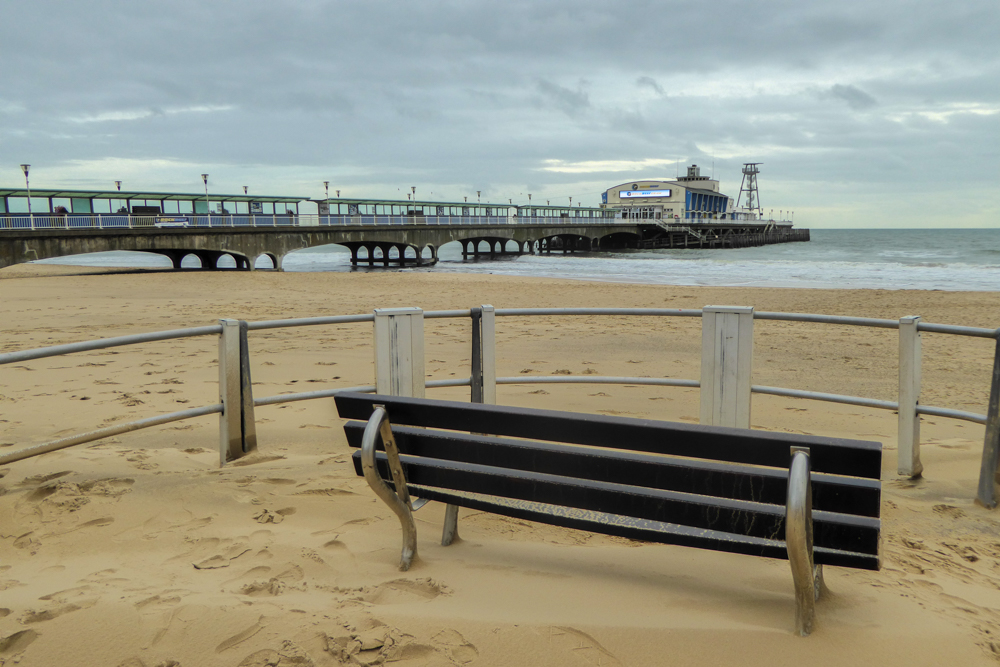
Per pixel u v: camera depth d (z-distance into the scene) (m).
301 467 3.99
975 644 2.02
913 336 3.89
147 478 3.74
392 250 84.69
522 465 2.44
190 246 36.94
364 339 11.06
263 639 2.00
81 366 8.30
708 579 2.51
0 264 30.30
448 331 12.02
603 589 2.38
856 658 1.92
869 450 1.95
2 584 2.46
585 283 26.06
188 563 2.63
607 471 2.30
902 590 2.45
